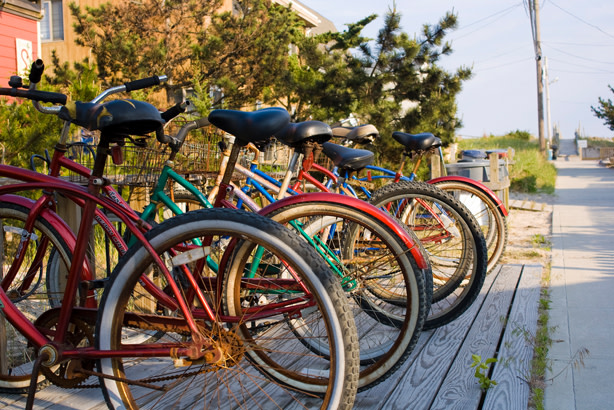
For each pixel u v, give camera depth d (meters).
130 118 2.09
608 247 6.60
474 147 22.06
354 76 10.54
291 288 2.73
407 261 2.54
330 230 3.23
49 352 2.26
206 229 2.11
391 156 10.41
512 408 2.55
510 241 7.27
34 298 2.89
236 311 2.49
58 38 16.38
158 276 2.81
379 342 3.14
